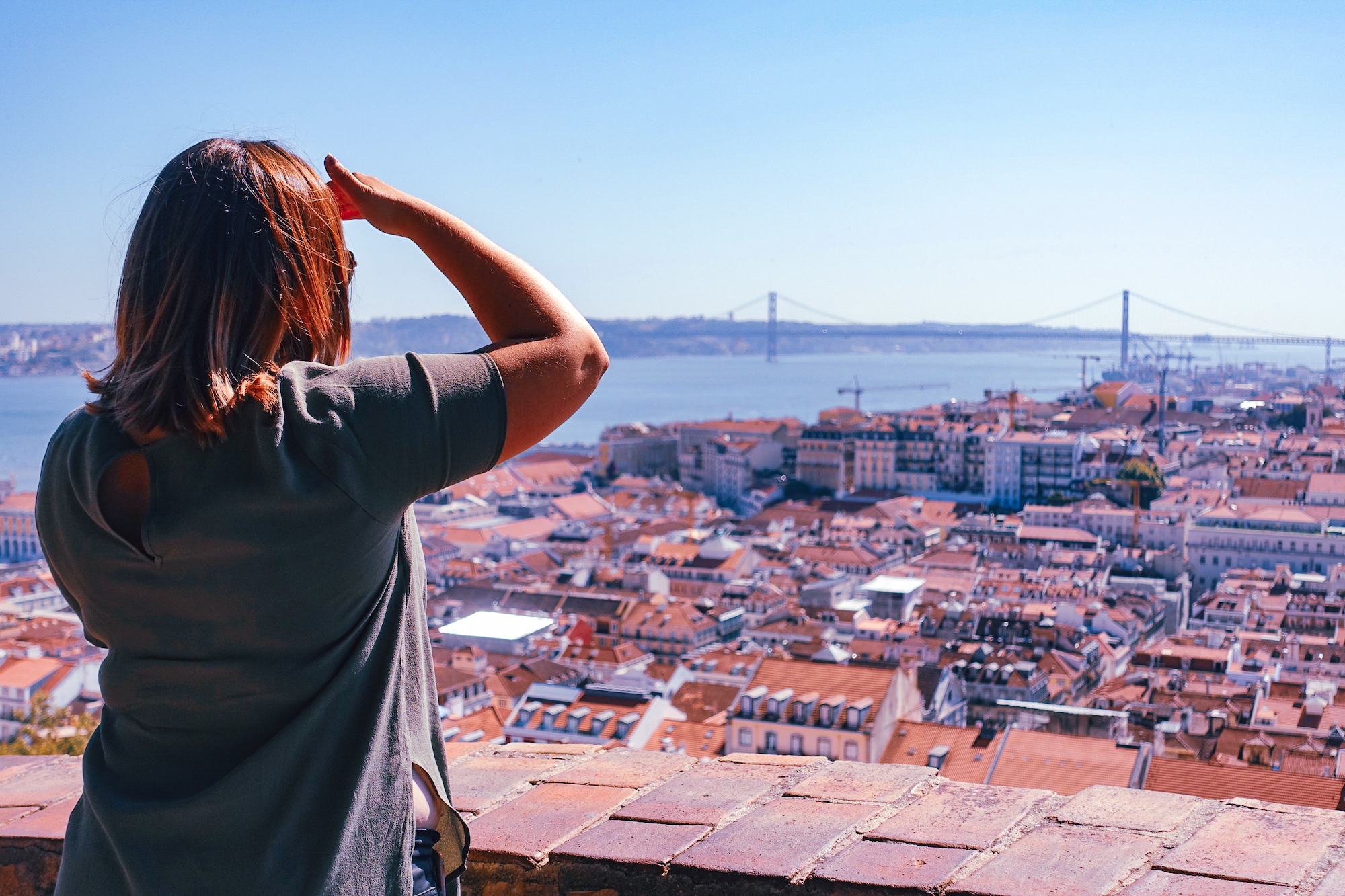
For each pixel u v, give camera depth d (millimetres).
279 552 2244
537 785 4223
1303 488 153625
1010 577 128750
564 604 118562
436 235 2598
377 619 2469
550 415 2498
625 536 164250
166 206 2359
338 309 2611
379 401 2305
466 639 94500
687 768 4316
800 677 55219
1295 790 35219
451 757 4605
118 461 2299
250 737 2350
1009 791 3842
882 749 50062
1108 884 3191
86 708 77250
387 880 2424
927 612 102688
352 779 2373
